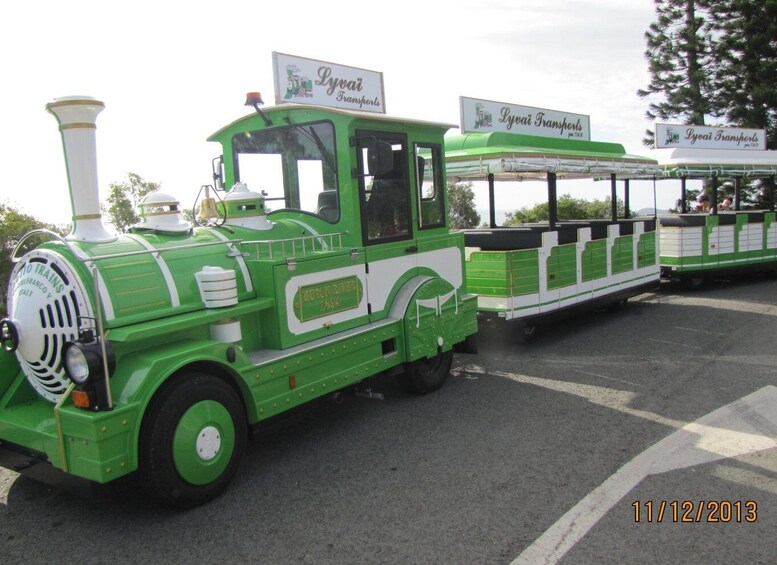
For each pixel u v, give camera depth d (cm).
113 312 349
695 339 769
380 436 477
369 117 486
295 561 310
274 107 508
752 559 298
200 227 457
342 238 497
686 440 446
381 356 505
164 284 381
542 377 627
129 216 1004
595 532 325
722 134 1438
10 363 397
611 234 908
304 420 521
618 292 931
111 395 329
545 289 771
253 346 431
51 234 358
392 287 531
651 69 2395
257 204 473
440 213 593
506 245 781
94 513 370
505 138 795
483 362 695
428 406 545
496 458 426
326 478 405
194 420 356
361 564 305
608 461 414
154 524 352
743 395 543
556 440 455
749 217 1220
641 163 981
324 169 500
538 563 299
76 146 373
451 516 348
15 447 376
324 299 463
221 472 376
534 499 364
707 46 2280
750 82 2269
